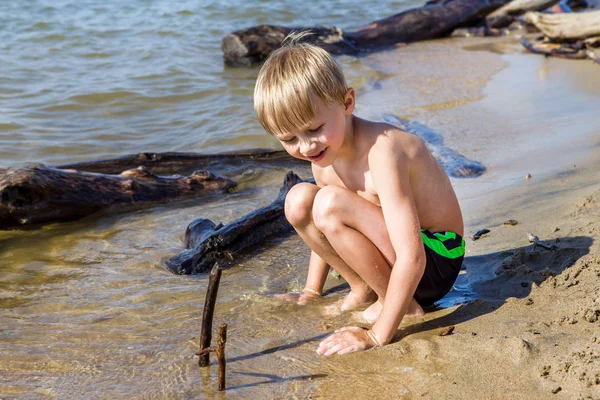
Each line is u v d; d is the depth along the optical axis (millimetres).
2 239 4703
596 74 8297
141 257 4297
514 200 4496
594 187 4398
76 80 8977
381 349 2875
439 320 3082
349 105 2951
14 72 9219
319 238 3172
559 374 2482
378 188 2977
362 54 10625
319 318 3279
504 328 2869
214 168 6027
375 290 3146
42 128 7277
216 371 2828
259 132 7020
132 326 3326
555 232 3742
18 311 3580
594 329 2729
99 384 2785
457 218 3275
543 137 5977
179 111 7938
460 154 5762
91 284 3910
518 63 9367
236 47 9742
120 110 7949
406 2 13922
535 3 11586
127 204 5199
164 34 11367
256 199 5344
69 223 4977
